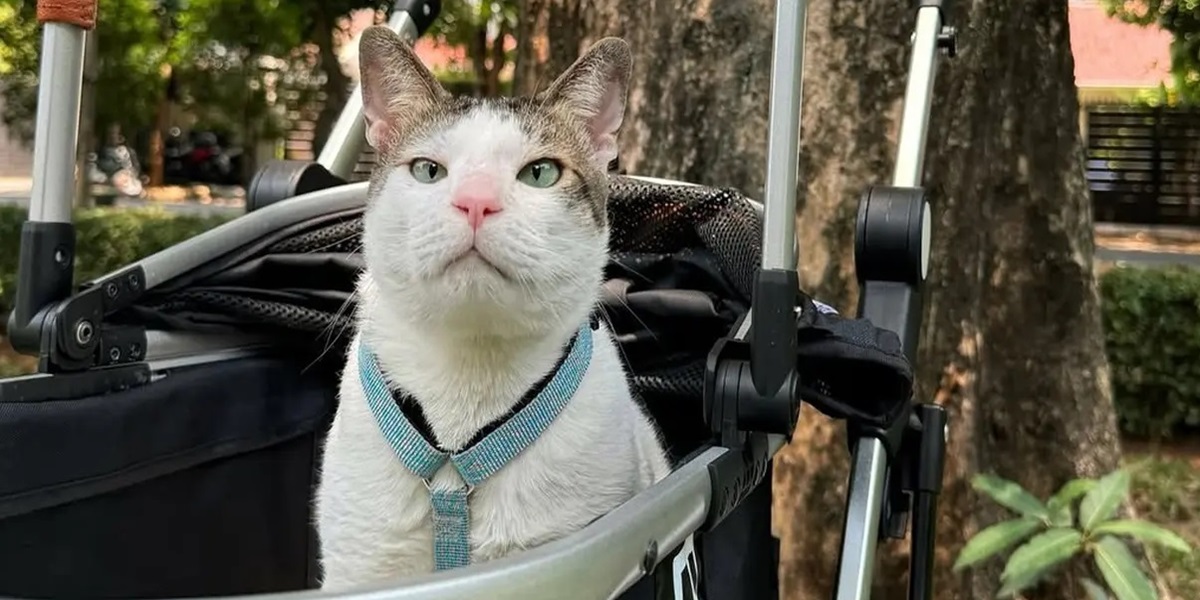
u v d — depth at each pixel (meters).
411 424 0.61
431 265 0.59
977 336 1.13
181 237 3.24
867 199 0.70
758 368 0.56
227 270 0.76
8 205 3.41
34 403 0.62
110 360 0.68
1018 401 1.26
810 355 0.63
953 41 0.80
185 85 4.53
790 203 0.56
